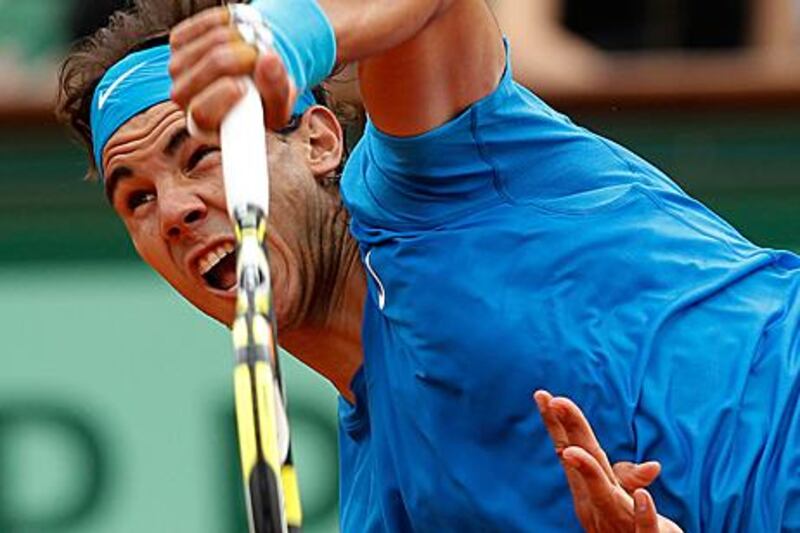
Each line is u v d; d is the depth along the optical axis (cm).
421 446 891
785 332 877
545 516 868
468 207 882
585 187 891
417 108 854
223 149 686
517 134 880
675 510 851
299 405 1521
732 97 1572
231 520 1536
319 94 984
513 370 862
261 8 718
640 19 1841
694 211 920
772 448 851
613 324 866
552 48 1739
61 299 1548
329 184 927
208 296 917
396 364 897
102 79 933
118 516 1541
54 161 1552
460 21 844
